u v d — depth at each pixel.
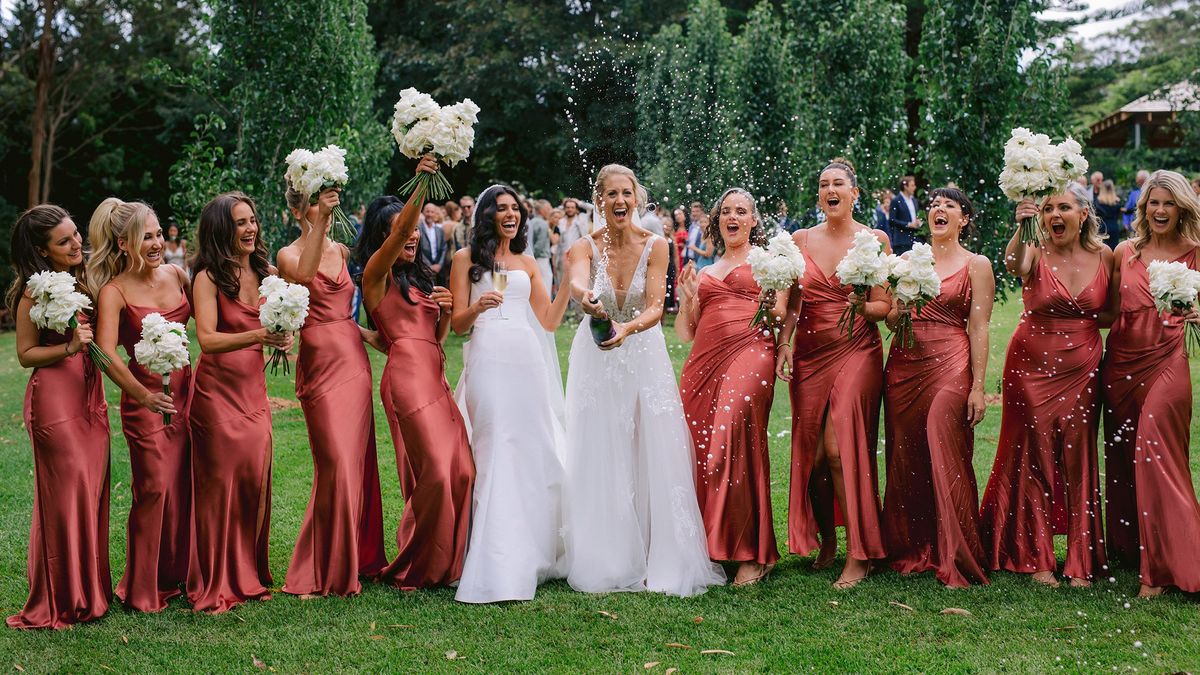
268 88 11.48
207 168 11.37
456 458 4.82
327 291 4.89
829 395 4.93
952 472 4.81
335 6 11.55
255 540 4.76
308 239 4.88
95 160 29.33
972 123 9.34
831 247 5.02
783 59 15.16
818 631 4.18
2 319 22.45
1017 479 4.91
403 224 4.68
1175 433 4.64
